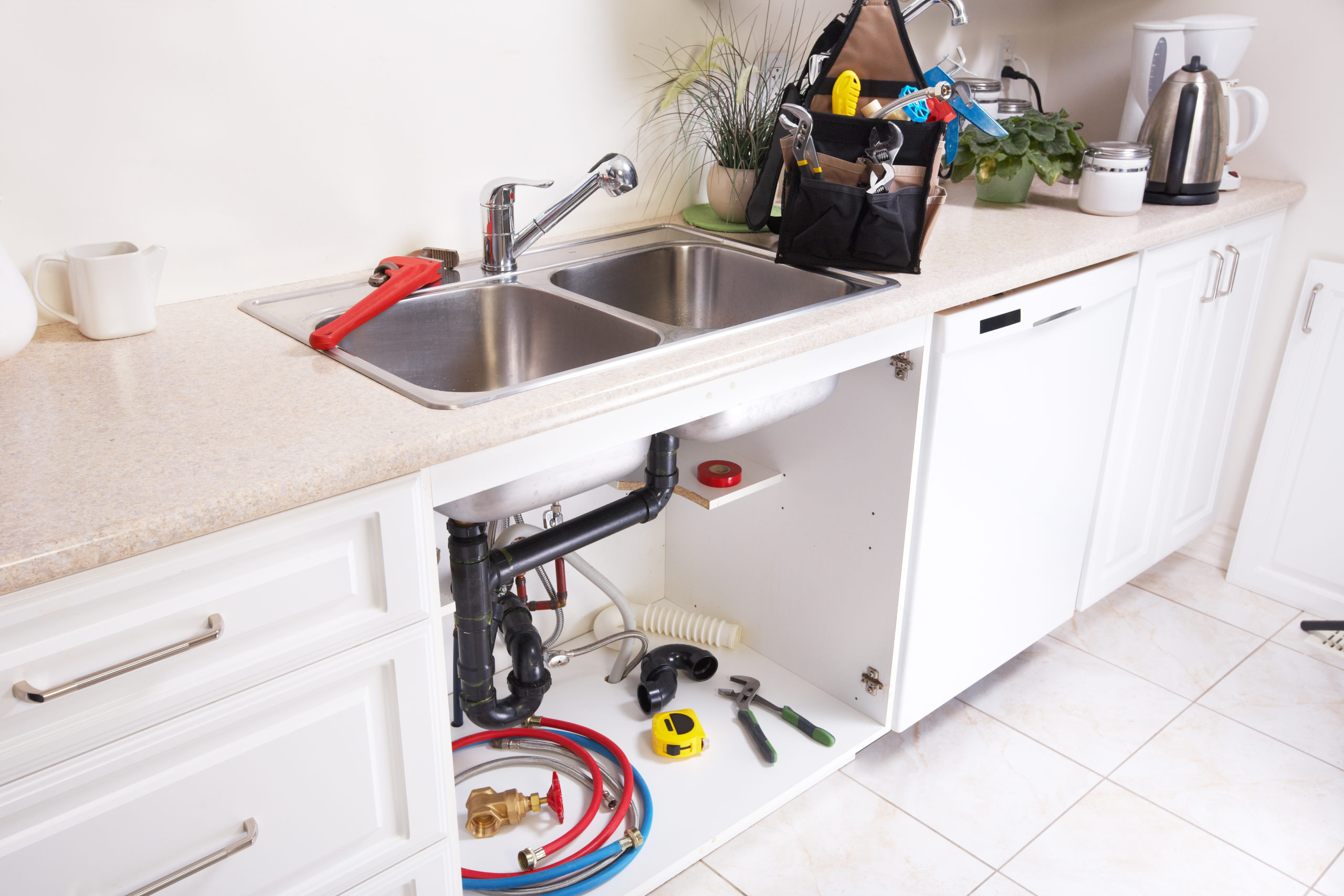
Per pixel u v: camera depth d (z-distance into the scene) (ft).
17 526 2.60
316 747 3.30
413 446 3.13
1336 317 7.00
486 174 5.37
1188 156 6.46
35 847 2.81
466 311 4.80
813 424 5.60
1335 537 7.31
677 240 5.74
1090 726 6.34
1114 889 5.11
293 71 4.52
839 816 5.60
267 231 4.68
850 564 5.71
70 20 3.90
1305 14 6.86
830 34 5.42
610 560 6.77
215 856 3.16
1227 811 5.64
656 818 5.25
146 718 2.89
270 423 3.27
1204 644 7.20
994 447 5.53
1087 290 5.62
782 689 6.25
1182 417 7.13
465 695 4.71
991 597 6.06
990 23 7.76
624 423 3.85
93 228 4.19
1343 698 6.61
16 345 3.71
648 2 5.71
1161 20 7.57
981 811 5.63
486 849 5.05
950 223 6.14
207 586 2.90
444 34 4.95
